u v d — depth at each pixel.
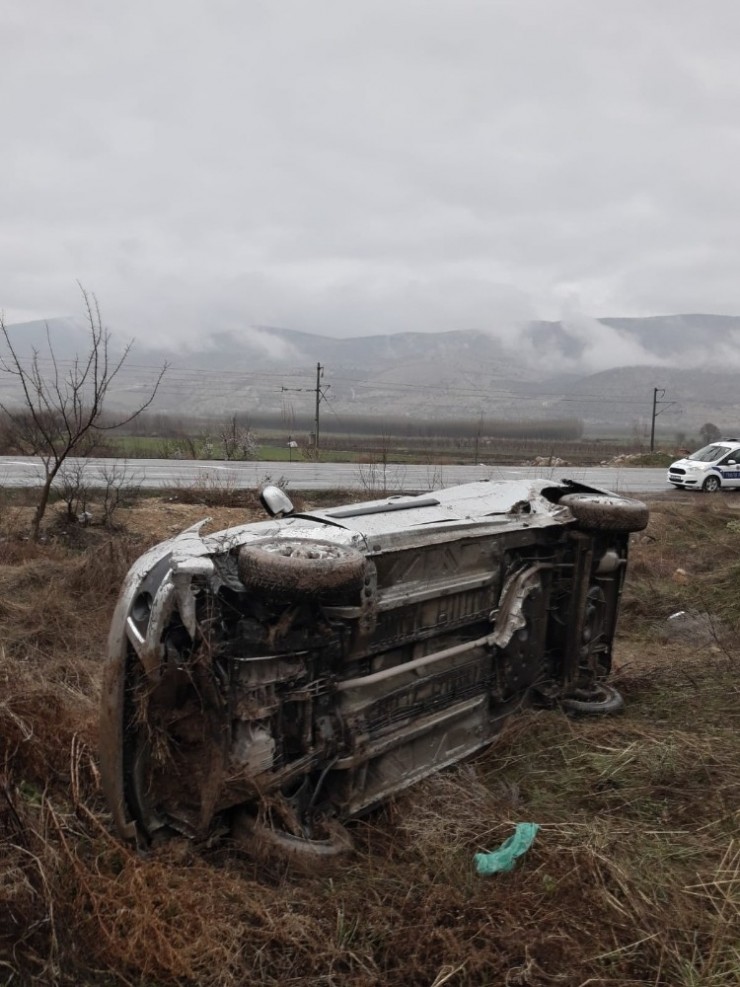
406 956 2.80
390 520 3.99
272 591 2.98
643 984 2.70
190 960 2.66
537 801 3.92
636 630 7.39
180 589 2.94
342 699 3.53
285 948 2.81
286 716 3.30
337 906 3.02
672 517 12.98
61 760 3.44
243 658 3.10
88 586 7.09
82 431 8.88
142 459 23.66
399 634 3.78
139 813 3.11
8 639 5.75
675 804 3.92
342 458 28.83
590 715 4.98
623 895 3.15
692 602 8.05
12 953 2.54
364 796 3.64
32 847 2.92
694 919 3.02
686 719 5.01
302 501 13.42
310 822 3.42
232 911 2.90
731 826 3.70
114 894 2.82
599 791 4.06
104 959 2.68
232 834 3.27
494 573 4.38
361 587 3.23
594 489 5.33
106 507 10.31
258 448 28.94
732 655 6.22
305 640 3.24
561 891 3.14
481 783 4.08
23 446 19.38
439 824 3.56
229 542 3.28
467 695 4.25
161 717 3.09
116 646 2.97
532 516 4.75
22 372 9.04
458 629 4.19
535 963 2.76
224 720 3.09
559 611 4.99
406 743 3.86
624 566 5.36
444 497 4.74
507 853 3.36
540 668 4.83
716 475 21.91
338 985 2.68
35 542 8.73
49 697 3.70
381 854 3.45
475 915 2.98
